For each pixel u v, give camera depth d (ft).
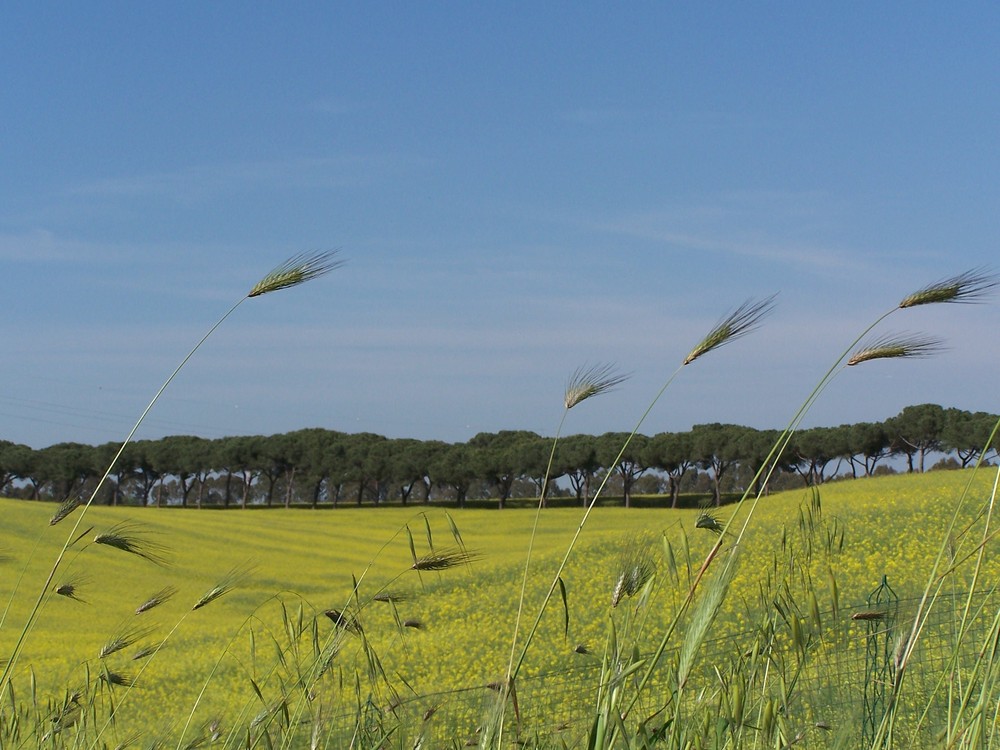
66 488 262.26
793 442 176.04
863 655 13.64
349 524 208.95
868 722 12.49
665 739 8.25
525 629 50.70
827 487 131.13
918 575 46.52
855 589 41.86
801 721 12.28
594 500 8.40
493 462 249.75
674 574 8.23
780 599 9.80
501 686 9.10
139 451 273.75
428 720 12.49
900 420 209.15
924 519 67.92
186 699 41.81
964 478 124.98
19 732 13.32
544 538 150.82
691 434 230.27
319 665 11.70
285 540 170.40
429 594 75.05
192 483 303.07
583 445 238.48
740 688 8.52
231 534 171.63
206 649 59.98
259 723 11.75
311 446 279.90
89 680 13.93
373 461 272.10
